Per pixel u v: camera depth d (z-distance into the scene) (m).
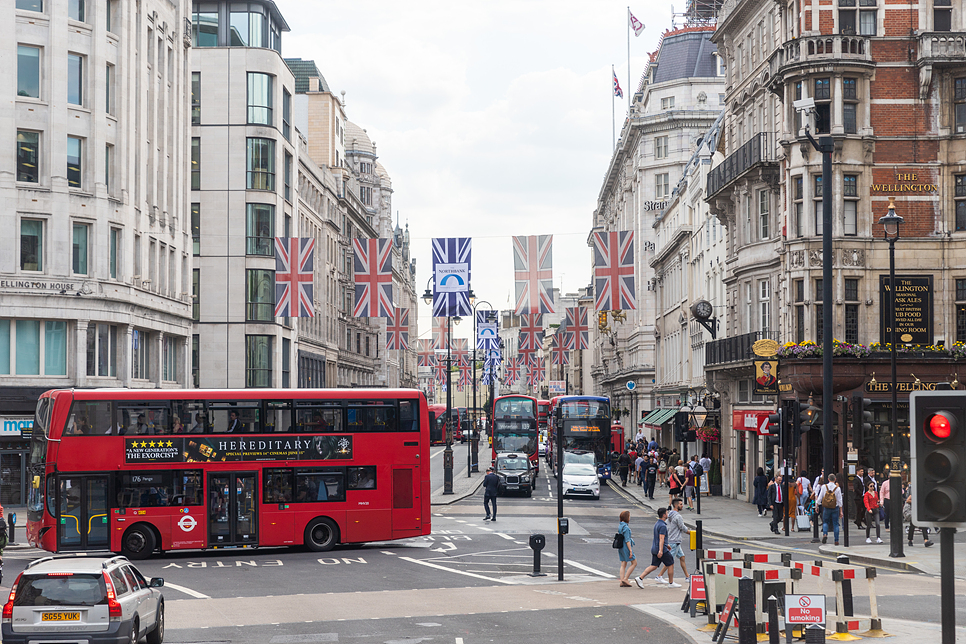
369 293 47.28
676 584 23.97
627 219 112.12
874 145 41.16
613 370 116.56
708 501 50.59
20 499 44.84
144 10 50.50
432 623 18.64
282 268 47.59
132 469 29.77
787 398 42.12
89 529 29.36
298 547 33.22
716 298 58.59
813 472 41.66
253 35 68.81
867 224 41.00
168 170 55.16
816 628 14.17
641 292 97.81
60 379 44.81
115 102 47.66
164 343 54.44
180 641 17.27
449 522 39.88
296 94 91.75
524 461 54.41
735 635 16.23
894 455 27.81
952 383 39.03
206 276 66.69
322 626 18.53
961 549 29.34
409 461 31.80
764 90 47.56
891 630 16.20
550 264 44.75
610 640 16.47
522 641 16.61
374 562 28.72
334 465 31.27
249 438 30.70
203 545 29.97
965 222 40.91
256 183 67.19
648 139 100.12
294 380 73.00
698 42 99.62
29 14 44.38
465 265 46.41
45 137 44.72
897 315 39.31
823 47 40.88
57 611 14.69
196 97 67.25
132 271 48.69
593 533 36.06
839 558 16.06
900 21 41.44
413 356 168.88
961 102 41.12
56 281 44.41
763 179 45.53
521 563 28.20
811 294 41.00
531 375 86.56
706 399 56.84
